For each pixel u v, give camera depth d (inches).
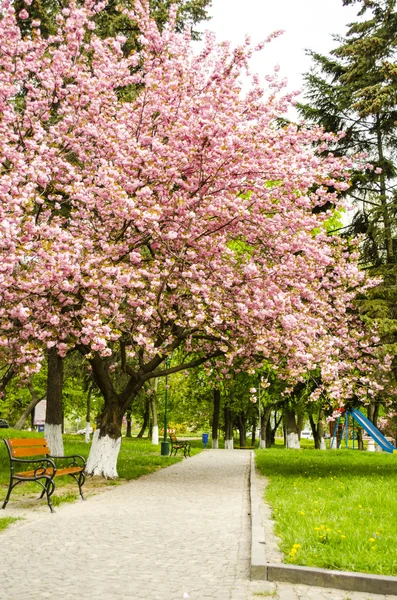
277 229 531.2
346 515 322.0
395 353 585.0
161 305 517.7
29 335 475.2
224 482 549.0
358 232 775.7
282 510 335.6
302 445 2169.0
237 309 518.6
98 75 522.0
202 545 263.9
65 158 540.7
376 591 196.9
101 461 570.9
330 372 557.0
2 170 471.5
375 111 701.3
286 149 537.6
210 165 486.3
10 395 1596.9
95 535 281.4
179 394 1797.5
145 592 191.8
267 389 1141.1
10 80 511.2
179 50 529.0
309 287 551.8
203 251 521.7
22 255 402.0
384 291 637.3
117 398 588.1
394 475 592.1
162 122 516.4
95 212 537.6
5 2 497.4
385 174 784.3
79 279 433.7
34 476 362.6
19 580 203.2
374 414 1198.3
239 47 516.1
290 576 207.2
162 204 499.2
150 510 365.1
